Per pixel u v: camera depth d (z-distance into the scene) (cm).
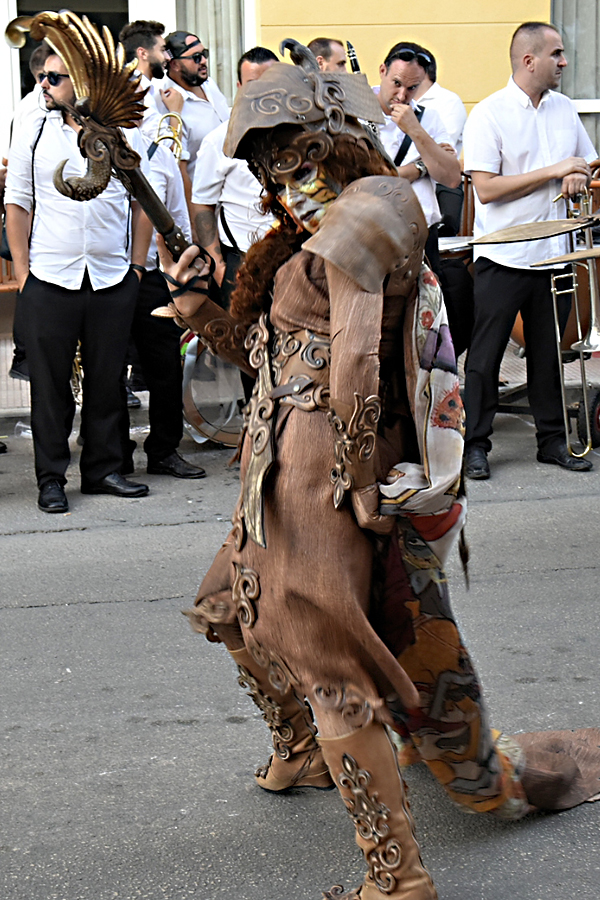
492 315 717
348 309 244
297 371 260
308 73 255
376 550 267
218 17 1151
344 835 324
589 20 1228
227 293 700
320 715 261
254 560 267
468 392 728
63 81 627
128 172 267
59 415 667
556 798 327
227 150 255
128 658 454
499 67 1187
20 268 656
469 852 312
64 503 666
